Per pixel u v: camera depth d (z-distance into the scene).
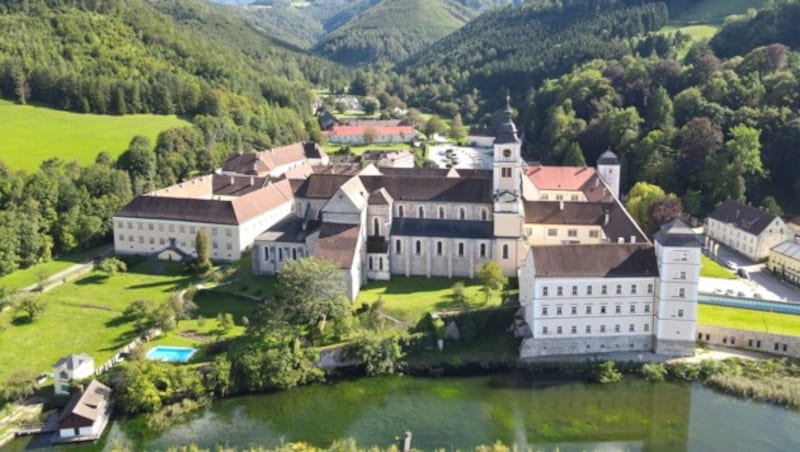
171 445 86.00
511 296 123.50
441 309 117.38
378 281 135.62
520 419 91.69
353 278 124.12
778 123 192.00
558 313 106.38
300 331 110.31
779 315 115.19
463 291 123.00
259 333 106.00
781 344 105.12
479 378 103.38
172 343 111.50
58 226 164.00
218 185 195.00
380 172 190.75
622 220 137.00
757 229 151.75
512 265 134.25
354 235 128.25
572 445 85.12
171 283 141.25
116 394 95.56
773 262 142.88
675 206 156.38
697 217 182.50
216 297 132.12
